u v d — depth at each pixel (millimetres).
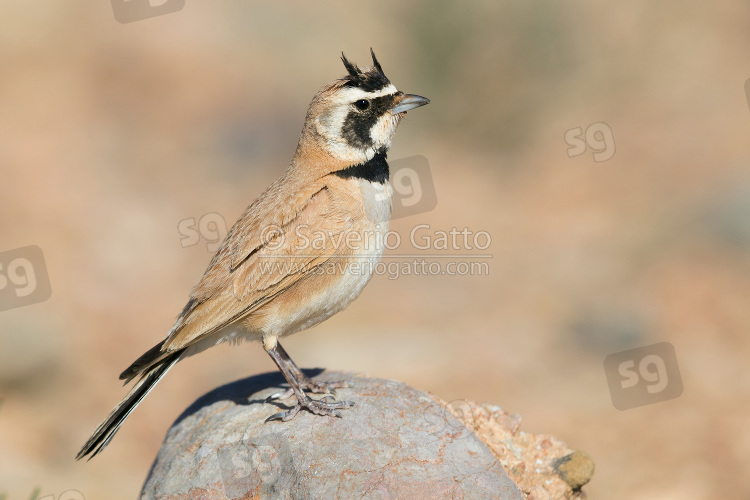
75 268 21094
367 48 30844
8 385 17844
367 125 9797
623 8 32219
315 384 9258
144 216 23188
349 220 9516
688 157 25859
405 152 27750
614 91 29625
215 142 26172
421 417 8539
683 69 29719
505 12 30703
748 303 19906
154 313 20141
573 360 18516
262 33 31188
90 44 29828
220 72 29047
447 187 26125
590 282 21172
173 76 28688
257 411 8914
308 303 9484
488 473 7961
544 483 9188
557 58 30438
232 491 8203
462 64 30344
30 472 15297
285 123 27203
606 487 14773
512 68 30297
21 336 18406
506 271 22016
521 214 24719
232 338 9648
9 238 21609
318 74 29625
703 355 18344
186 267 21875
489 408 9867
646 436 16062
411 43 30828
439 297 21125
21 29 30109
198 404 9586
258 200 9797
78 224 22562
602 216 24078
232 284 9219
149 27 30844
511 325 19750
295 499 7801
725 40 30562
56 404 17625
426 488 7711
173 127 26719
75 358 18672
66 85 27969
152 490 8617
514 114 29391
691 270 21219
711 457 15398
